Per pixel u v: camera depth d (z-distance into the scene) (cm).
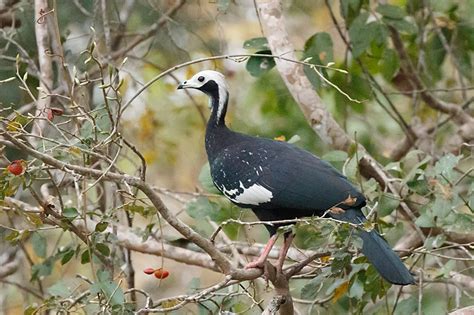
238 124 1662
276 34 1289
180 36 1622
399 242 1343
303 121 1617
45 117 947
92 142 940
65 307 978
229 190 1133
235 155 1136
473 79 1667
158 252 1239
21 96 1491
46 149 937
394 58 1437
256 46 1304
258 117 1694
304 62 997
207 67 1648
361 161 1220
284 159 1099
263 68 1317
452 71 1691
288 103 1636
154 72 1669
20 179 904
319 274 1085
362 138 1600
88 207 1300
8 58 1341
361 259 1073
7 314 1516
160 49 1641
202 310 1099
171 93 1733
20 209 951
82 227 1166
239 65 1748
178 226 931
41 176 1088
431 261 1309
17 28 1473
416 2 1488
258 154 1120
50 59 1278
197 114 1741
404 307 1152
